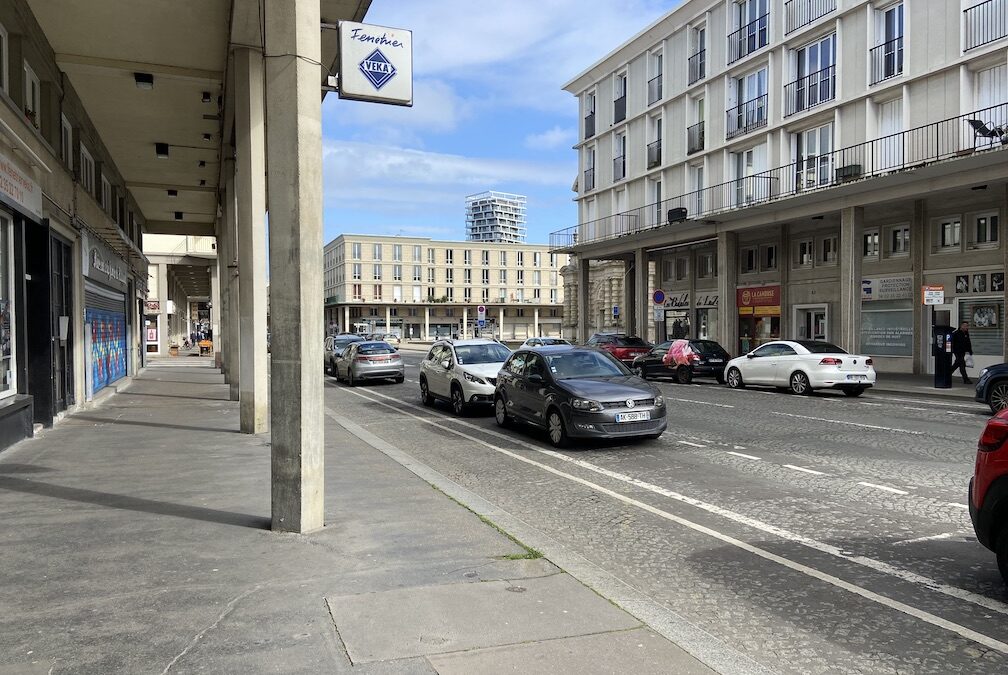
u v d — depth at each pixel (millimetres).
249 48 11289
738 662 3393
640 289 32031
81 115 15125
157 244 39625
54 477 7480
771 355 19109
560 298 118000
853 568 4965
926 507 6574
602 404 9805
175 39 11953
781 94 25047
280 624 3729
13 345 10070
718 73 28000
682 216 27859
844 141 22547
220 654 3389
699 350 22672
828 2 23172
